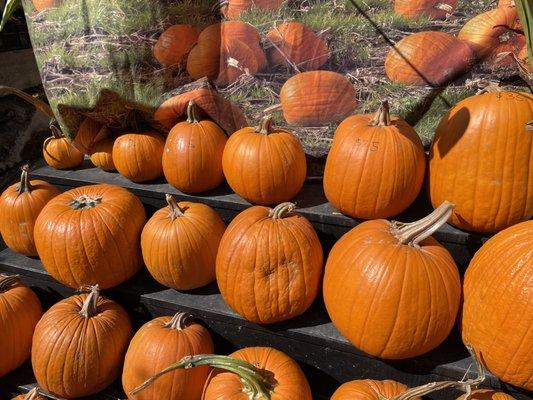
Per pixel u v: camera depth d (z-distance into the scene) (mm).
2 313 2199
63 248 2143
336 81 2385
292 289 1852
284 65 2406
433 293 1597
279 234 1844
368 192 1926
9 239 2543
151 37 2334
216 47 2428
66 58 2410
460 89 2320
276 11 2342
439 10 2230
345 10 2283
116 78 2383
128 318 2213
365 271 1642
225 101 2514
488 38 2236
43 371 2051
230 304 1955
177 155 2367
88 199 2240
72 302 2178
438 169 1905
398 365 1776
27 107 5059
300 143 2318
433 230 1633
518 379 1539
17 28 5105
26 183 2508
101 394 2143
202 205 2197
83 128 2668
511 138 1728
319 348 1911
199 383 1950
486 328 1557
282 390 1681
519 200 1766
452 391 1713
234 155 2221
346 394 1650
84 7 2293
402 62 2309
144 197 2586
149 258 2127
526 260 1485
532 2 1451
